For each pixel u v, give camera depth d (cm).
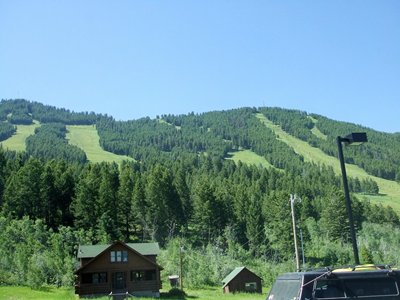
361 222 10875
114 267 4572
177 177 11788
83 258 4788
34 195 8869
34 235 6800
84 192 8731
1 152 12406
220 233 9500
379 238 9775
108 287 4488
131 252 4666
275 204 9681
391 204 19388
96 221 8438
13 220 7350
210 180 15850
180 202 10444
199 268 6512
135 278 4700
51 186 9231
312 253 8538
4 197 8894
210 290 5966
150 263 4700
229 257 7469
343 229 9931
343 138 1479
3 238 6469
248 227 9381
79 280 4525
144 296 4528
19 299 3791
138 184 9912
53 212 9394
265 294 5072
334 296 977
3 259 5444
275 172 19325
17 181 8962
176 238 8781
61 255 5991
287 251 8356
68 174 9912
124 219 10094
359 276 1013
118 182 11050
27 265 5297
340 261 8169
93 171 11600
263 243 9138
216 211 9650
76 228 8600
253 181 16412
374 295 995
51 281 5441
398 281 1020
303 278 988
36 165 10469
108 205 8838
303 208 11819
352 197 11294
